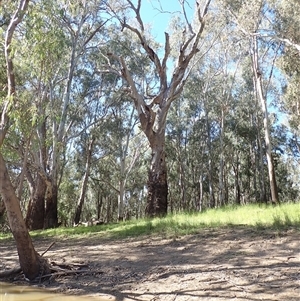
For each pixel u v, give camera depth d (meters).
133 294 5.73
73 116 25.42
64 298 5.57
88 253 9.00
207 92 34.34
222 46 28.38
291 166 46.19
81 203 28.77
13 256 9.62
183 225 10.80
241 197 47.09
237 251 7.38
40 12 8.80
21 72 12.23
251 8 21.25
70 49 22.78
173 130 36.84
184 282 6.03
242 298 5.00
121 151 32.34
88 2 19.36
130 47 26.41
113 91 27.67
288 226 8.66
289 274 5.73
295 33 20.73
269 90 31.12
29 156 18.97
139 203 47.38
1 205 20.97
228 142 37.97
